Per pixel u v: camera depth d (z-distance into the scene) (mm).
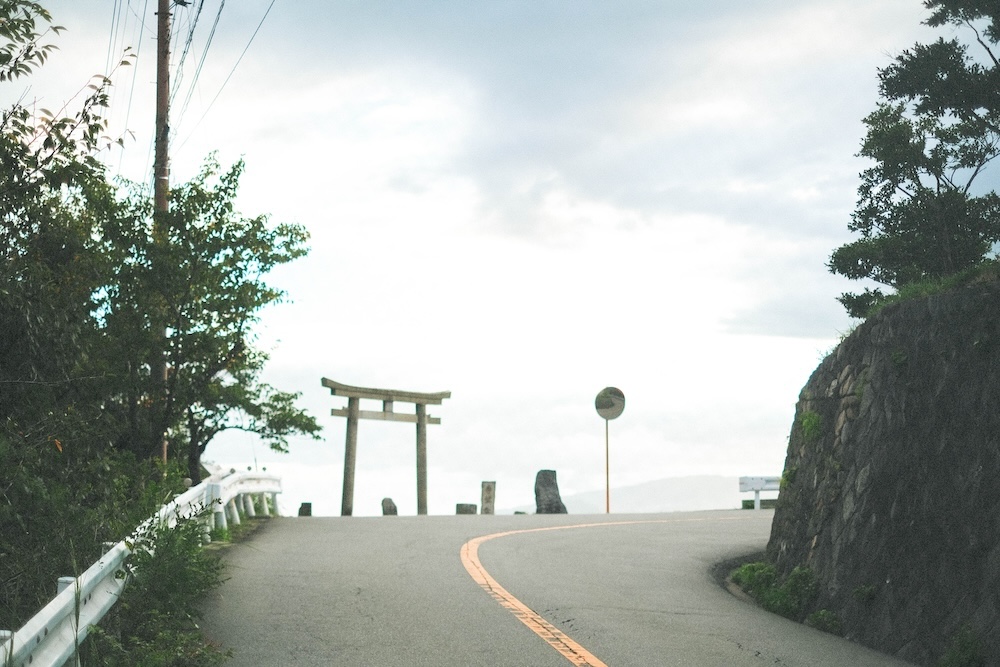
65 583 7562
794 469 14586
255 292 18938
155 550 9773
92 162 10211
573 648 9297
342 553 15328
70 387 11086
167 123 20656
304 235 19703
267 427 22141
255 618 10188
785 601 12617
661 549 17781
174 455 21750
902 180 23875
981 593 10008
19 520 9398
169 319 18312
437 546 16797
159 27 20984
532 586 12898
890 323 13273
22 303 10117
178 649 8328
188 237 18406
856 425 13219
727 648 9820
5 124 9898
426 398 34188
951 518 10875
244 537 17078
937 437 11594
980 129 21328
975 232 22969
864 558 11898
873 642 10953
